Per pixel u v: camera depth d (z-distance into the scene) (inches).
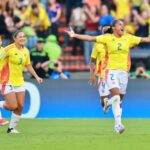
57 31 2625.5
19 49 1531.7
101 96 1723.7
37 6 2591.0
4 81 1524.4
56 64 2274.9
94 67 1738.4
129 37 1507.1
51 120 1963.6
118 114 1451.8
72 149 1210.0
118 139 1368.1
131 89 2096.5
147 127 1715.1
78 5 2778.1
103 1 2704.2
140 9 2696.9
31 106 2089.1
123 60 1494.8
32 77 2245.3
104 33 1604.3
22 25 2524.6
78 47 2696.9
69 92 2096.5
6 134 1513.3
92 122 1886.1
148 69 2524.6
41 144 1288.1
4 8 2546.8
